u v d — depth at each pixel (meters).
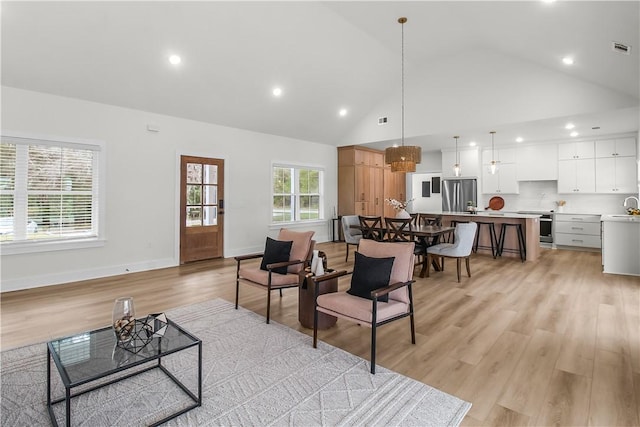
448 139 7.35
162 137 5.37
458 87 6.20
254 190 6.74
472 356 2.50
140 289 4.21
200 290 4.19
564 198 7.71
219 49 4.48
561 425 1.75
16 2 3.22
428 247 4.96
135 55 4.16
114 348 1.87
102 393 2.02
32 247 4.21
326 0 4.29
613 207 7.14
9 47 3.59
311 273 3.03
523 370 2.30
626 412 1.84
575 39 3.76
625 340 2.75
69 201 4.52
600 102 4.92
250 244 6.70
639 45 3.28
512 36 4.50
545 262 5.95
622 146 6.74
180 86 4.89
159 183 5.35
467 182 8.34
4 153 4.04
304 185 7.91
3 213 4.07
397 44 5.57
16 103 4.04
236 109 5.83
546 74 5.33
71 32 3.64
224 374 2.25
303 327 3.06
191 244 5.81
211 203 6.06
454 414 1.84
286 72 5.34
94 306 3.56
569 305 3.62
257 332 2.94
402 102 6.93
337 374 2.25
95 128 4.66
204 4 3.84
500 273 5.12
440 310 3.49
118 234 4.93
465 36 5.30
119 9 3.59
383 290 2.37
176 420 1.79
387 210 9.41
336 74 5.85
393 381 2.17
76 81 4.24
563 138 7.24
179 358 2.46
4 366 2.33
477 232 6.85
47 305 3.58
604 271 5.12
